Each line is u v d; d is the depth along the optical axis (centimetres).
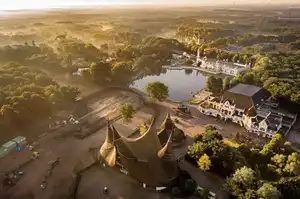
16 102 16938
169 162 13088
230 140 16875
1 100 17412
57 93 19562
